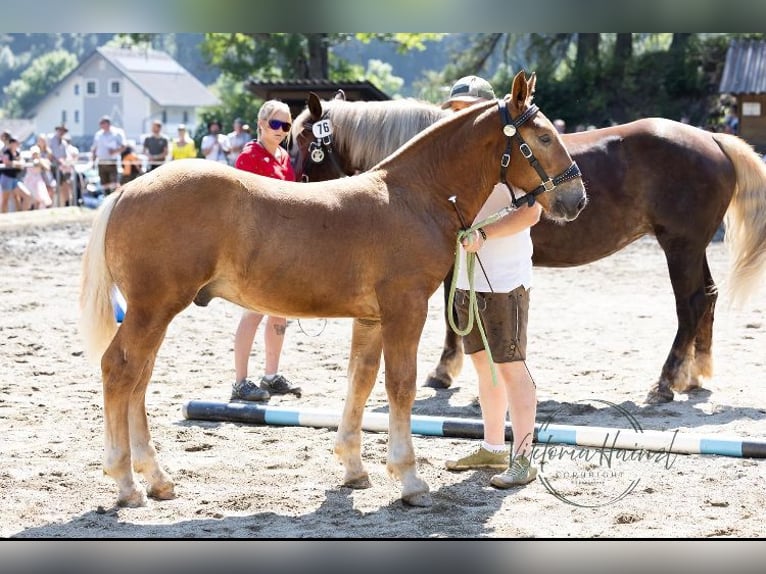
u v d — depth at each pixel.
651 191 6.21
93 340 4.04
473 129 4.25
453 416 5.89
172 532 3.92
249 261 4.00
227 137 19.12
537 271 12.72
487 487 4.53
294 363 7.30
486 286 4.45
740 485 4.51
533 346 7.96
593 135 6.32
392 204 4.16
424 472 4.74
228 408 5.53
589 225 6.21
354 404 4.50
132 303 3.96
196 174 3.96
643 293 10.79
